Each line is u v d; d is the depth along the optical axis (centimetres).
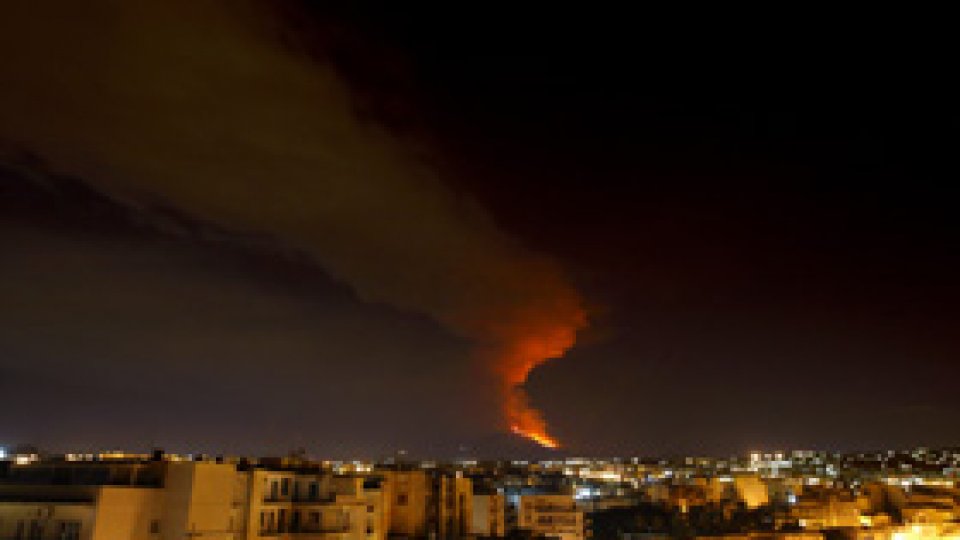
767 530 10675
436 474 9262
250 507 5272
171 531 4525
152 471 4728
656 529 11638
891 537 11012
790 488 15525
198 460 5091
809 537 10244
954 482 18262
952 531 11769
